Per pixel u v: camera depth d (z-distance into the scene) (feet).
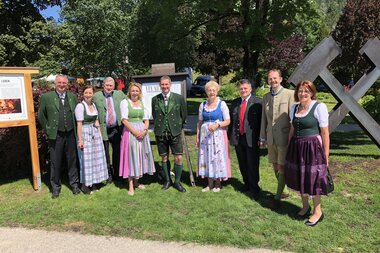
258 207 15.71
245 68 42.80
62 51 62.49
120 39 72.79
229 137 17.95
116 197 17.31
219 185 18.02
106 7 71.72
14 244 12.97
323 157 13.32
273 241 12.61
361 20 78.84
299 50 92.32
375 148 27.12
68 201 16.97
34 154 18.67
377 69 23.61
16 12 59.00
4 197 17.95
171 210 15.56
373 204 15.75
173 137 17.76
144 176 20.79
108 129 19.60
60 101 17.49
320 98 78.23
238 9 34.91
